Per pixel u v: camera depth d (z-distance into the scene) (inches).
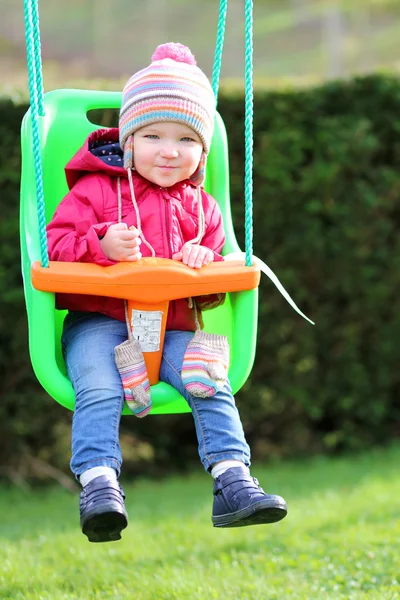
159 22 834.8
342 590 152.7
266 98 260.5
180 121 120.3
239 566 168.2
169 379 119.7
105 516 104.6
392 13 788.0
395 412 292.5
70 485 263.7
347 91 267.6
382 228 273.4
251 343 122.8
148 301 115.8
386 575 157.8
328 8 741.9
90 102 142.5
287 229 266.7
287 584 156.1
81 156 124.7
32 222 125.5
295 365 276.2
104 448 110.2
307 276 271.7
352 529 187.6
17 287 245.6
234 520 109.8
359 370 280.2
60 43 770.8
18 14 738.2
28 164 131.4
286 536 187.0
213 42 772.0
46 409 257.0
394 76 269.3
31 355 115.9
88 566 170.4
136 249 115.0
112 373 115.4
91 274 113.8
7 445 259.6
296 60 713.0
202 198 132.6
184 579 156.3
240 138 257.0
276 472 264.5
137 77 123.4
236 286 119.4
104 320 121.9
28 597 150.5
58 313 132.3
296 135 261.3
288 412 285.4
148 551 180.9
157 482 271.4
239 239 261.4
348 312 277.3
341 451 292.8
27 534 200.5
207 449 113.7
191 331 126.4
